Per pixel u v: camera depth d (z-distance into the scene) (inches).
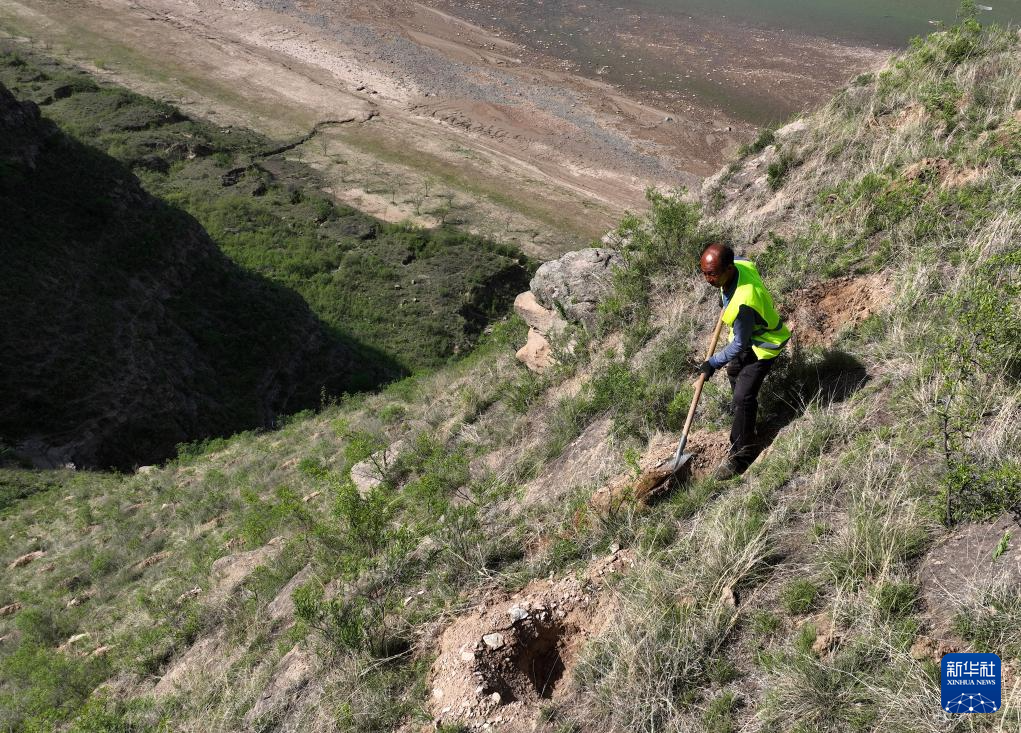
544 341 356.5
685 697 145.8
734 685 143.6
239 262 1421.0
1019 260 196.2
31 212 955.3
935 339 192.4
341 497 266.1
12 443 778.8
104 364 884.0
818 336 222.7
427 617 202.5
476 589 205.3
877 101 351.3
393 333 1338.6
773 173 347.3
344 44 2488.9
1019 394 164.2
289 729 191.8
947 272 218.8
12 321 844.6
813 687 130.6
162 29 2445.9
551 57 2469.2
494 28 2652.6
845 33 2588.6
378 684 187.0
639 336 290.7
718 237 314.5
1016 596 128.6
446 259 1525.6
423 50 2485.2
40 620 383.9
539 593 189.9
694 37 2573.8
